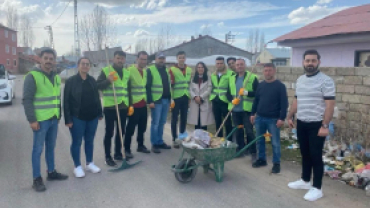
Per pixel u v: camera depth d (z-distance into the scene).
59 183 5.24
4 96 14.30
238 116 6.75
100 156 6.72
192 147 5.09
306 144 4.82
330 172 5.50
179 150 7.25
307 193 4.65
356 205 4.38
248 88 6.62
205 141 5.38
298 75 8.29
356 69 6.91
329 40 11.09
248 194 4.82
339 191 4.85
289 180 5.38
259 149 6.04
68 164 6.21
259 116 5.86
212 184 5.25
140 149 7.07
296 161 6.33
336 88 7.30
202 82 7.38
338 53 11.31
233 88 6.75
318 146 4.58
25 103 4.73
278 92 5.65
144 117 6.83
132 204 4.48
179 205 4.45
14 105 14.65
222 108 7.06
